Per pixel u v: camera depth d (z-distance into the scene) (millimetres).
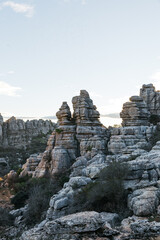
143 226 13977
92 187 28625
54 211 28906
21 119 129000
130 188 26219
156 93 66500
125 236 13094
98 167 36969
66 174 53719
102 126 67312
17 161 93500
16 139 120125
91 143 58625
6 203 47188
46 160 59844
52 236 13297
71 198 30562
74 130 62250
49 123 151375
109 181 26422
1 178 72062
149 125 60938
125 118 61250
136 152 46656
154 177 28141
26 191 49406
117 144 56031
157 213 20125
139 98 62094
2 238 28422
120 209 23859
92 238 12906
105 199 25750
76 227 13508
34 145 122188
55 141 62531
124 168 28094
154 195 22266
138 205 21078
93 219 13969
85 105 64125
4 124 120750
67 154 58656
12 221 35906
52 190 44500
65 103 66875
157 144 45531
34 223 33656
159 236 13133
